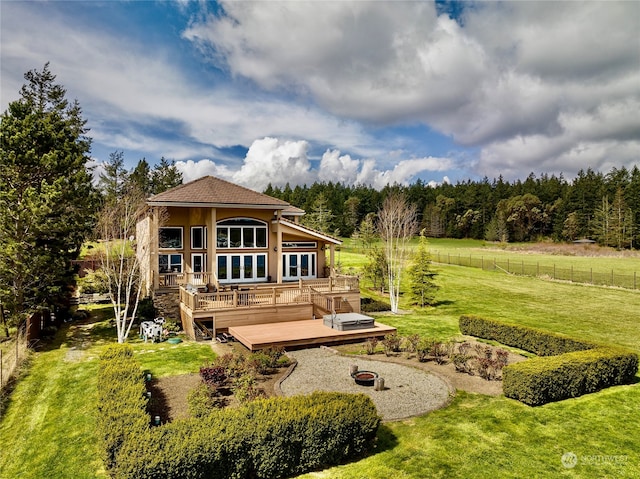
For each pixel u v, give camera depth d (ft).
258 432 27.96
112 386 35.91
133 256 80.79
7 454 33.04
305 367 52.03
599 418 37.11
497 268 150.71
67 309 78.33
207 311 64.69
